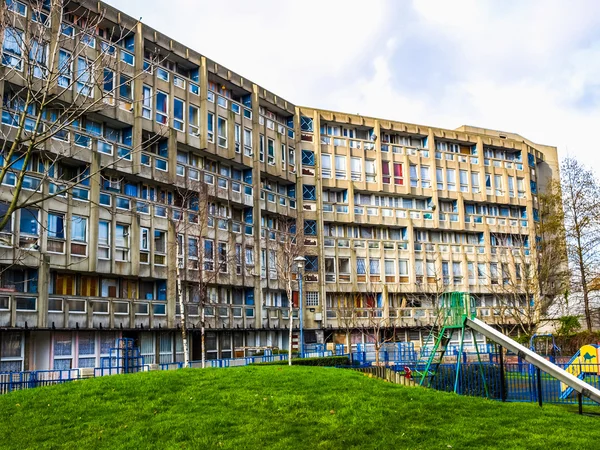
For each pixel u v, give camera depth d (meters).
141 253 42.25
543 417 17.00
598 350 32.03
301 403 16.73
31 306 34.12
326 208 66.00
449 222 73.31
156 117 45.97
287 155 62.19
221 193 51.25
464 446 14.38
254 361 41.91
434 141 75.00
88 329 37.28
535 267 58.97
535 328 54.44
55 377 28.95
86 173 38.75
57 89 36.03
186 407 16.41
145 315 41.53
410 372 30.36
